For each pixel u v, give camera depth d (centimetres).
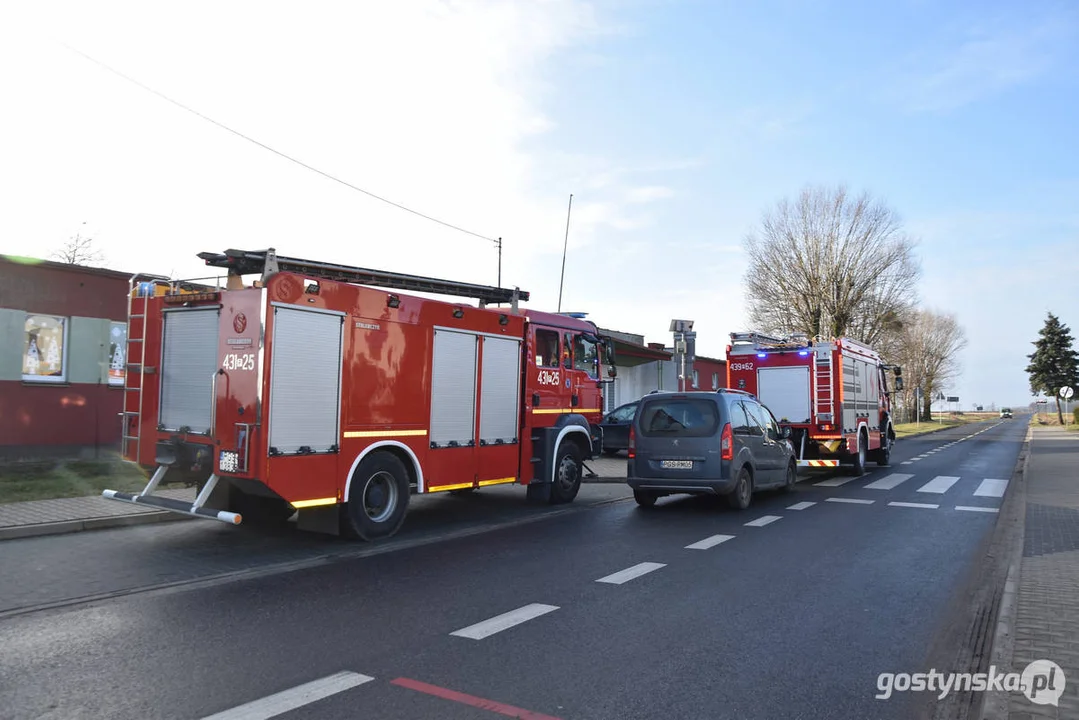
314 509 859
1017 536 891
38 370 1297
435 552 809
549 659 470
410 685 423
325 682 427
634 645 499
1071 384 7675
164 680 428
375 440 856
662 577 695
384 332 870
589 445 1244
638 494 1185
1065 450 2664
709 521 1039
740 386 1683
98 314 1369
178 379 831
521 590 644
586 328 1245
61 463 1282
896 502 1254
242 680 429
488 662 463
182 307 830
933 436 4359
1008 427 6344
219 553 787
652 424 1159
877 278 4241
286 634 517
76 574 683
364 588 649
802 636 523
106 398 1378
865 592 647
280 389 755
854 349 1716
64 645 490
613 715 387
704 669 456
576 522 1025
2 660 460
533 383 1119
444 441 956
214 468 772
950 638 523
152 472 873
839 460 1580
